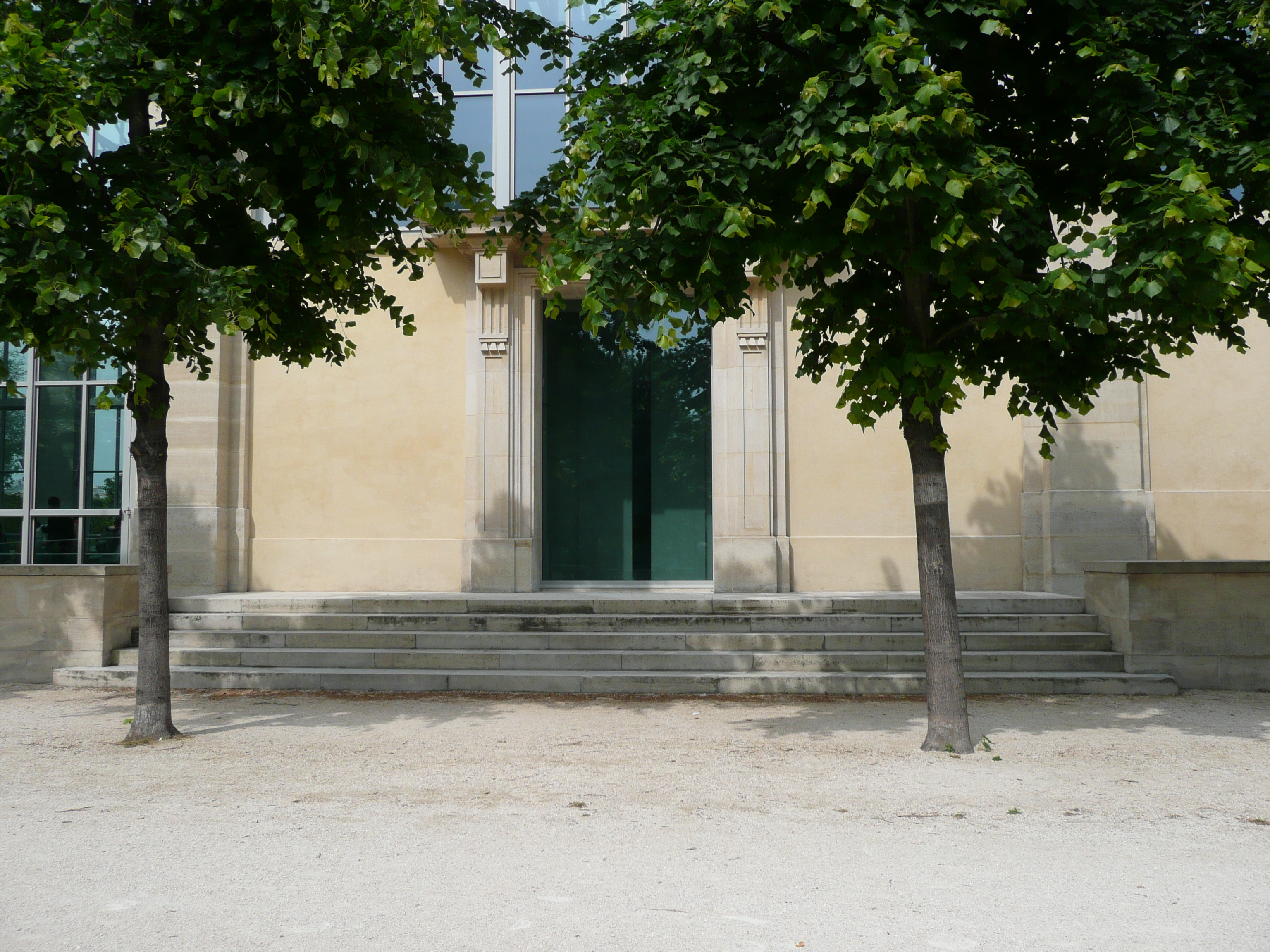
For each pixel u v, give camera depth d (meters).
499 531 12.96
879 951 3.33
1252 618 9.55
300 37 6.43
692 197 5.82
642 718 8.11
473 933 3.48
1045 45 6.40
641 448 13.78
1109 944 3.40
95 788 5.75
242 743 7.12
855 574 12.71
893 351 6.80
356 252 7.96
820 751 6.74
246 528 13.17
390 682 9.54
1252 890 3.95
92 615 10.28
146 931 3.53
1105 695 9.23
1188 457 12.39
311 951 3.33
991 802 5.37
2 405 13.40
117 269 6.31
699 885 4.00
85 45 6.41
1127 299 5.62
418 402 13.32
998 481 12.66
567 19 13.48
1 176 6.34
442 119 7.70
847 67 5.65
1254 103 6.10
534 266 8.05
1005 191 5.46
